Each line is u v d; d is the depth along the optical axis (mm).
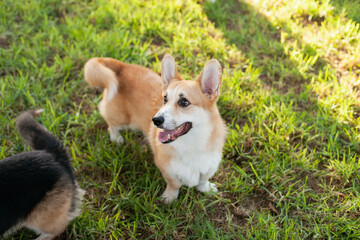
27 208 917
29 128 1009
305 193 1134
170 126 956
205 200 1130
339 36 1634
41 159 951
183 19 1780
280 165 1209
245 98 1406
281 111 1343
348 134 1267
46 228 984
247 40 1709
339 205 1096
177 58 1603
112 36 1635
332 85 1460
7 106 1347
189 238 1059
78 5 1861
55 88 1456
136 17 1745
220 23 1780
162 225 1072
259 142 1264
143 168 1219
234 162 1246
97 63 1146
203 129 998
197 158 1042
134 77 1188
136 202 1095
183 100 969
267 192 1147
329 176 1184
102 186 1158
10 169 911
